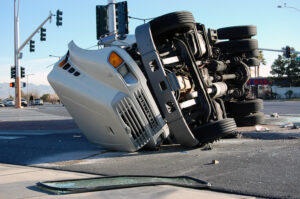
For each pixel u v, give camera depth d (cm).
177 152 603
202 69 752
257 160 494
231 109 968
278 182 375
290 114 1536
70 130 1148
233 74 956
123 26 1329
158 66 581
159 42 663
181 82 643
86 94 609
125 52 582
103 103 580
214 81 845
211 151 595
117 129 590
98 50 609
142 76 580
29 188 371
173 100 583
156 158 556
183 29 644
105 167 505
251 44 983
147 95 579
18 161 603
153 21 623
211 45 843
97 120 622
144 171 464
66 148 736
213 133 598
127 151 620
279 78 6794
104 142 654
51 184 381
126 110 573
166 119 598
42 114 2545
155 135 595
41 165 551
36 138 953
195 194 338
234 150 593
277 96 6294
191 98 654
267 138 734
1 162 602
